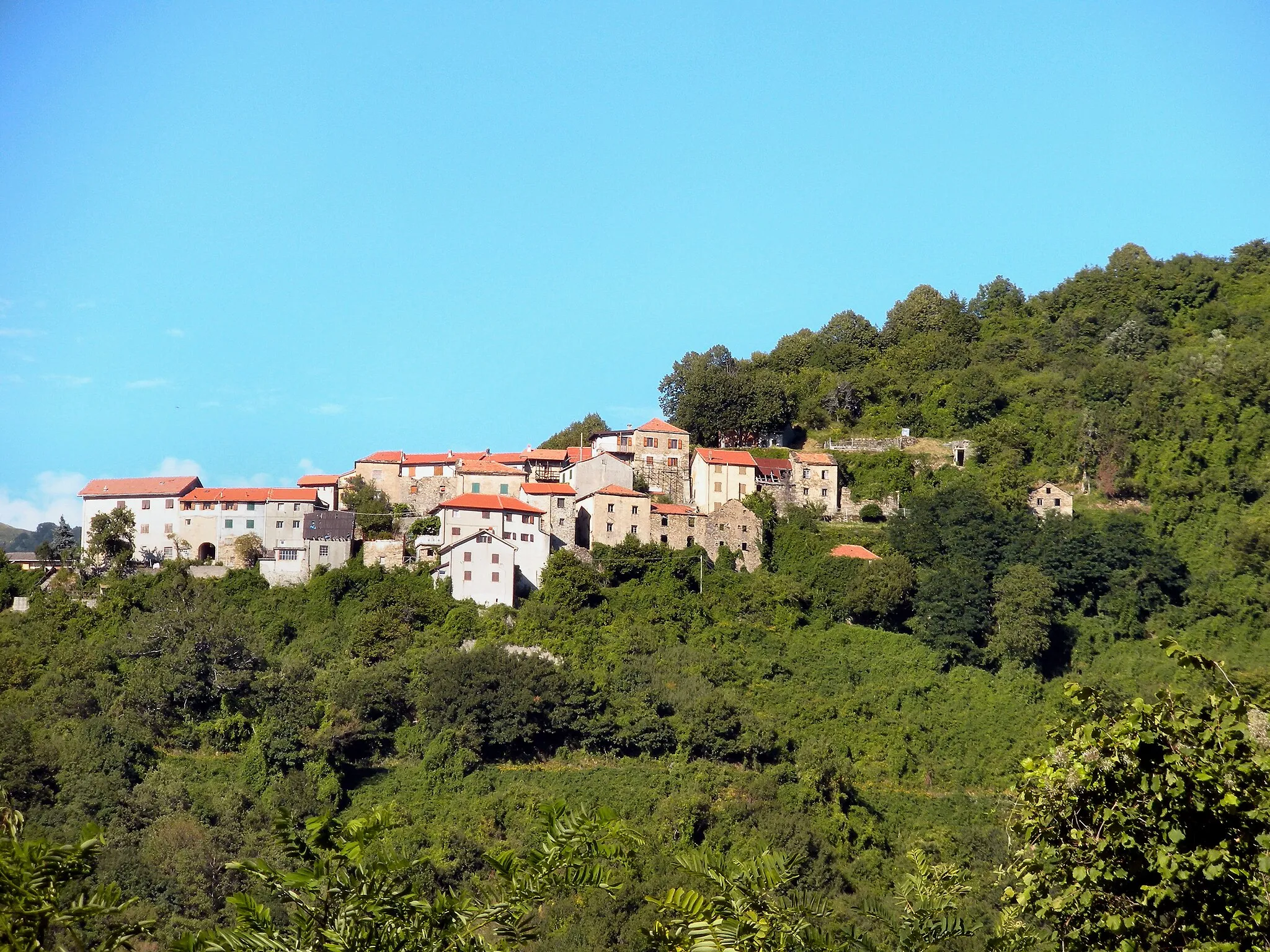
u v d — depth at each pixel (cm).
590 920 7875
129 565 16175
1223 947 3028
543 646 14175
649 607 15088
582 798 11875
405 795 12162
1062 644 15038
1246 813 3145
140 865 9775
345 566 15675
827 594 15812
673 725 12825
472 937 3219
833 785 11762
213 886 9694
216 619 13988
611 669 13888
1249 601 15450
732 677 14062
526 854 3347
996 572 16238
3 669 13875
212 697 12938
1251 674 12788
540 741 12850
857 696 13900
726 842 10900
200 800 11606
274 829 3188
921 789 12488
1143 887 3212
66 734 12494
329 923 3080
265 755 12125
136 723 12469
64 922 2898
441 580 15250
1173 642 3412
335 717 12625
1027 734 13288
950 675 14462
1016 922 3800
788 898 3562
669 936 3428
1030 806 3634
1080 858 3416
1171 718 3359
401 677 13462
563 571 15162
